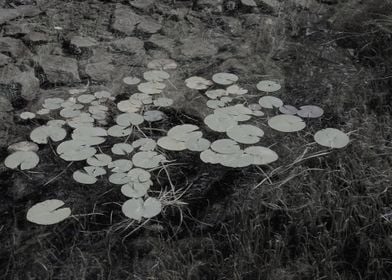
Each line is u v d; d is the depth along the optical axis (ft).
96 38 9.36
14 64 8.44
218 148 6.98
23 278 5.49
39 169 6.84
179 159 7.07
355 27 9.65
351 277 5.55
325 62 8.90
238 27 9.86
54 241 5.90
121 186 6.65
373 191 6.38
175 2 10.54
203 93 8.25
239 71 8.72
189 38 9.52
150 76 8.52
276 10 10.30
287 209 6.16
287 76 8.63
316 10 10.38
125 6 10.30
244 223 5.91
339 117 7.72
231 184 6.70
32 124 7.52
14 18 9.61
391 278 5.51
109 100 8.04
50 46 9.04
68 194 6.52
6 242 5.87
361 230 5.90
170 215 6.28
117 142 7.34
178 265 5.51
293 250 5.83
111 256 5.75
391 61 8.73
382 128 7.34
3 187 6.57
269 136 7.45
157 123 7.67
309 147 7.12
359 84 8.24
